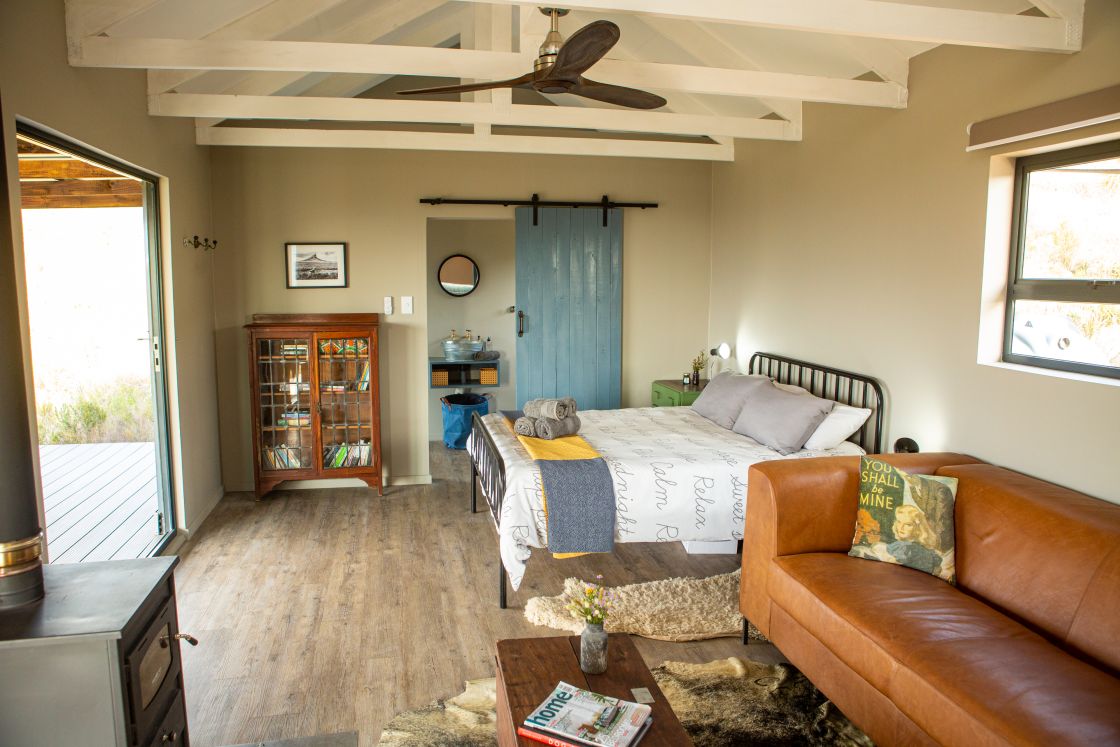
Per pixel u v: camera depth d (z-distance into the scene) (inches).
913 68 149.2
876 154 161.6
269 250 214.1
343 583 151.1
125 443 288.4
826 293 182.4
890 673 89.1
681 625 130.9
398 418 225.1
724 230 240.5
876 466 119.9
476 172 229.0
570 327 245.0
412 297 222.7
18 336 73.2
